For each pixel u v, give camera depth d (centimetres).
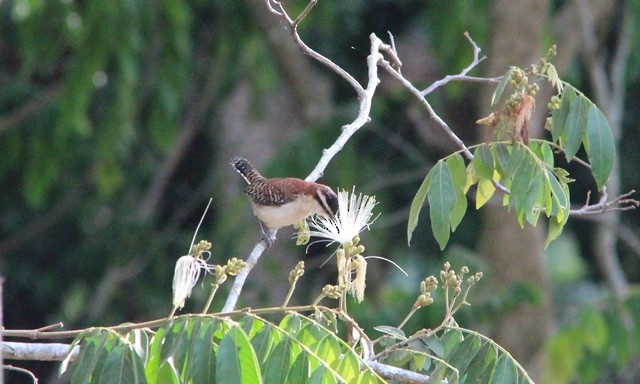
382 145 1748
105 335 464
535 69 598
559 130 588
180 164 1905
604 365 1234
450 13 1448
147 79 1428
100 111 1473
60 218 1769
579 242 1988
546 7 1364
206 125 1853
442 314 1202
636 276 1942
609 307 1202
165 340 457
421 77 1808
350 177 1480
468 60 1469
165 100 1422
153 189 1761
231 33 1566
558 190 543
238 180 1727
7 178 1759
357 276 539
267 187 827
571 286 1886
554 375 1194
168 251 1711
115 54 1321
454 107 1731
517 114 575
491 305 1205
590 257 1994
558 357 1191
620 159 1897
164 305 1661
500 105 834
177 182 1906
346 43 1852
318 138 1480
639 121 1900
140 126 1596
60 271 1758
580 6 1466
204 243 480
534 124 1403
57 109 1459
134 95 1406
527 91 580
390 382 527
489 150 581
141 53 1377
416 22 1897
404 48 1875
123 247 1694
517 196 546
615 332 1191
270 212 821
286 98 1772
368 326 1213
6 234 1769
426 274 1734
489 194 625
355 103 1532
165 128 1445
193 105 1797
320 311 505
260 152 1756
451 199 553
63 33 1357
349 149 1486
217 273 476
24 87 1506
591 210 728
